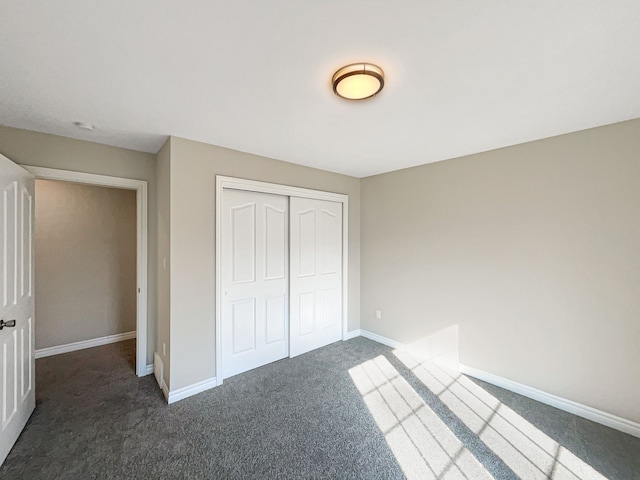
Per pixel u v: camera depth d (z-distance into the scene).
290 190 3.22
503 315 2.65
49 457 1.77
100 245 3.79
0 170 1.73
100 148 2.60
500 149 2.67
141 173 2.83
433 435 2.00
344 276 3.83
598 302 2.17
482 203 2.79
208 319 2.61
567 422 2.15
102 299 3.80
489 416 2.22
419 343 3.32
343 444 1.91
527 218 2.51
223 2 1.06
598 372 2.16
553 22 1.15
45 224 3.42
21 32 1.20
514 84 1.61
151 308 2.91
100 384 2.69
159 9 1.09
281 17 1.13
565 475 1.67
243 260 2.96
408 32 1.21
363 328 4.01
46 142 2.35
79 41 1.26
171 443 1.90
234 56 1.38
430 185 3.21
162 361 2.62
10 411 1.83
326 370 2.98
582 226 2.24
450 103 1.83
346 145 2.63
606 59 1.38
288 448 1.87
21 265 2.01
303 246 3.44
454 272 3.00
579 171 2.25
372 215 3.87
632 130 2.04
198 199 2.54
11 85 1.62
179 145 2.44
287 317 3.33
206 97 1.77
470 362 2.87
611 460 1.78
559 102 1.81
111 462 1.73
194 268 2.52
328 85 1.63
